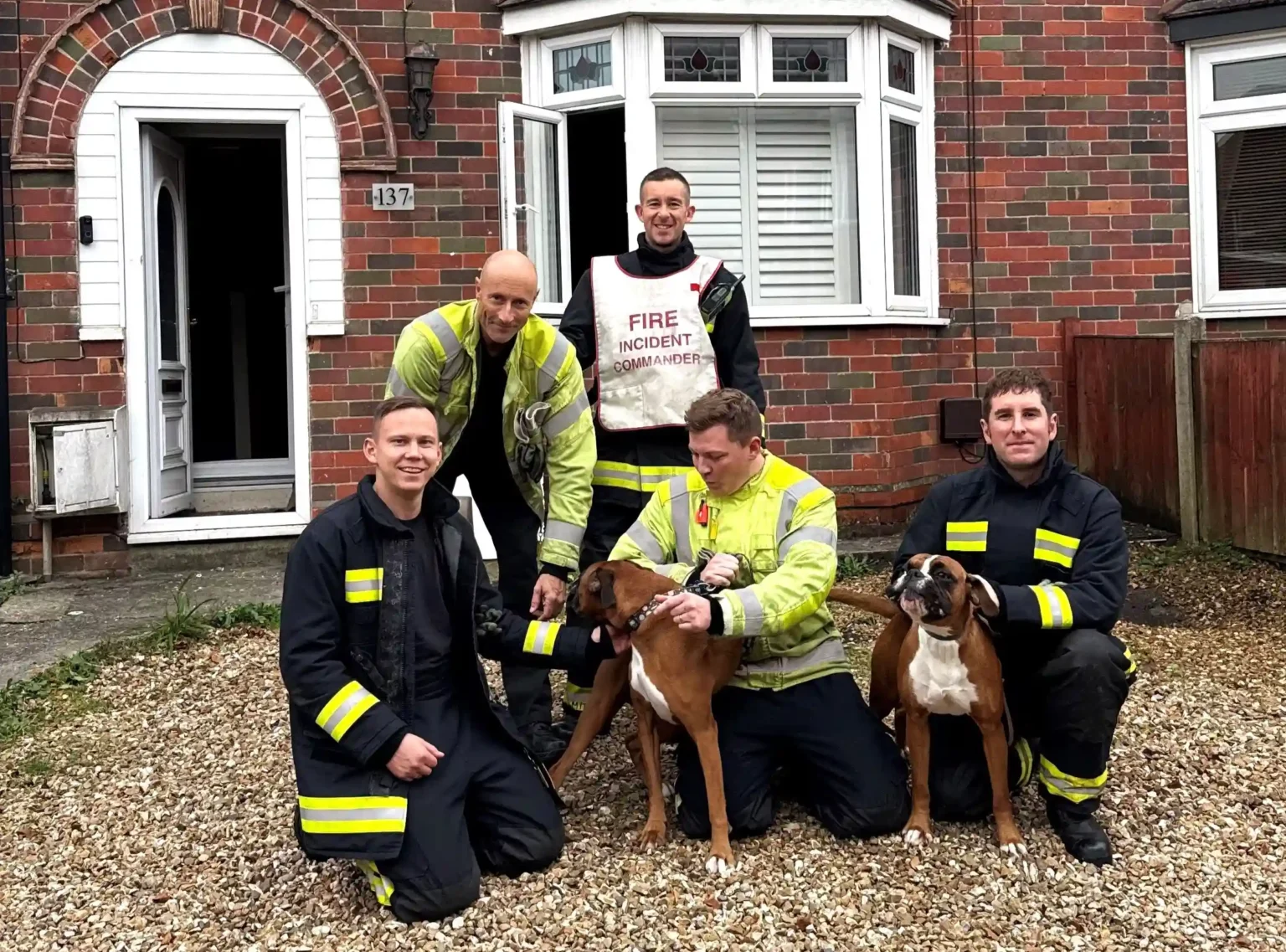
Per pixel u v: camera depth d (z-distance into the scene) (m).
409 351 3.73
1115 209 8.16
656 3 7.18
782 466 3.61
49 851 3.63
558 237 7.64
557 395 3.89
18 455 6.98
